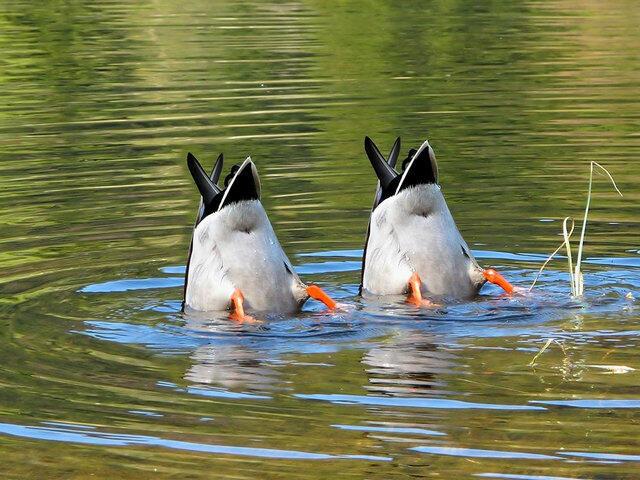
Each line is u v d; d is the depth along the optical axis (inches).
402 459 339.6
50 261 558.9
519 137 801.6
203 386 402.6
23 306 497.4
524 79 1011.3
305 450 347.6
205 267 491.5
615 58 1097.4
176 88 1000.9
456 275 506.3
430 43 1218.0
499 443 348.5
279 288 489.4
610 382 397.1
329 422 367.6
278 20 1390.3
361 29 1316.4
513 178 698.8
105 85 1023.6
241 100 945.5
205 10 1475.1
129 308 494.9
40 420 373.7
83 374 415.8
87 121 885.8
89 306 497.4
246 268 484.7
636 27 1278.3
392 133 821.9
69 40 1256.2
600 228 596.4
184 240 589.9
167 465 339.6
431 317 478.3
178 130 846.5
